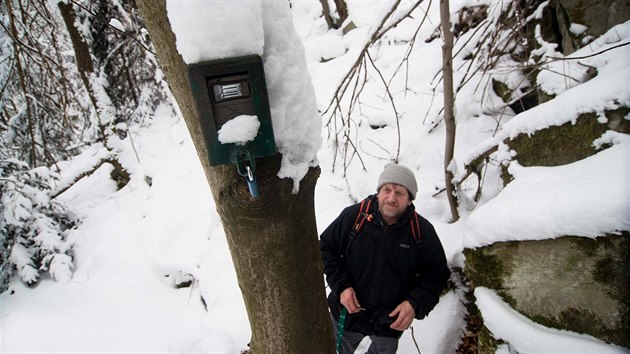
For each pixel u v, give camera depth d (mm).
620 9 2314
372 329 1766
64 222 4816
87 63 4832
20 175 4324
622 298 1276
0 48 3775
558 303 1464
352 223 1733
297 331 890
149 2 627
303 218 774
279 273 801
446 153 2379
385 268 1652
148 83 6141
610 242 1271
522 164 2109
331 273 1732
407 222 1650
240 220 733
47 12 2844
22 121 4707
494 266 1724
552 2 2889
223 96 604
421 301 1635
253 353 1026
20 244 4160
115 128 5387
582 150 1765
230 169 689
